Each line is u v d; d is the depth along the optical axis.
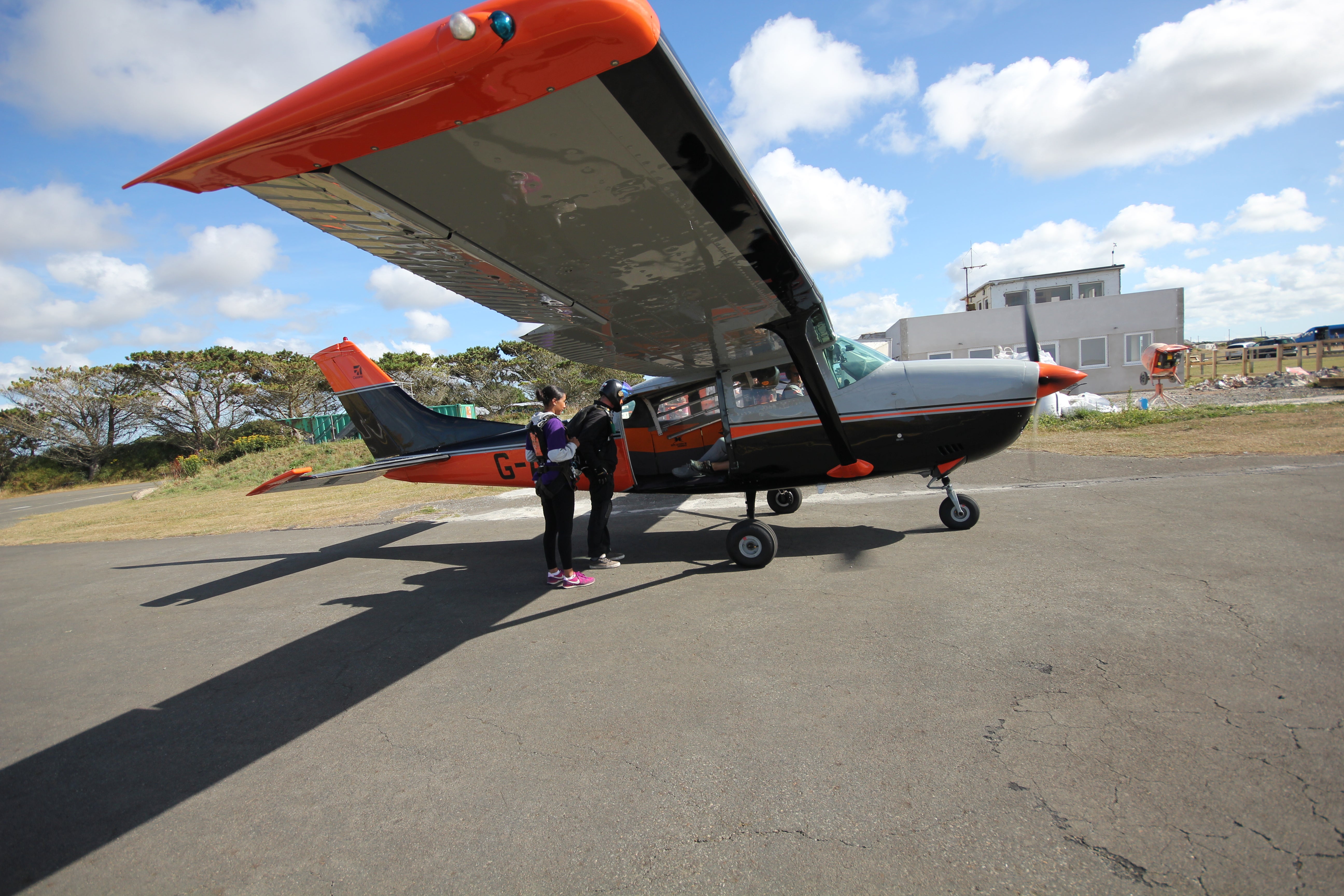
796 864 1.71
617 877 1.73
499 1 1.71
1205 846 1.64
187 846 2.08
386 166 2.33
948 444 5.21
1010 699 2.52
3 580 7.29
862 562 4.76
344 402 7.23
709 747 2.38
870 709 2.54
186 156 2.03
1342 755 1.98
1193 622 3.10
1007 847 1.71
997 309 19.94
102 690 3.57
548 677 3.19
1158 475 7.16
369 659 3.68
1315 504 5.19
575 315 4.37
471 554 6.54
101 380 32.91
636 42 1.75
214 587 5.97
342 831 2.08
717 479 5.63
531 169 2.43
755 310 4.50
